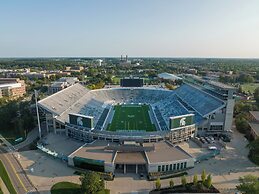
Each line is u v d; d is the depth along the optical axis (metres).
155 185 78.50
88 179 71.69
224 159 96.62
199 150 104.25
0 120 132.38
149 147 96.31
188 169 88.56
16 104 145.38
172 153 94.00
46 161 95.06
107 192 73.56
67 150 103.31
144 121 146.00
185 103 159.50
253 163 93.19
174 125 110.19
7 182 79.75
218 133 122.19
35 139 118.50
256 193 63.81
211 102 131.75
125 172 87.38
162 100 194.12
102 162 86.88
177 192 73.44
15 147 109.56
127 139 106.06
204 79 165.62
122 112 167.50
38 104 122.94
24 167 90.12
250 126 122.50
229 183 79.00
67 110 140.25
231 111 120.25
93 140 110.75
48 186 77.62
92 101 179.75
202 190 73.94
